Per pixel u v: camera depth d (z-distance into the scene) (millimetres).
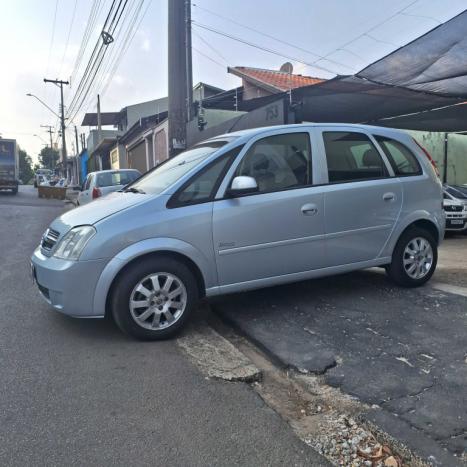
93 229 4086
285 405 3234
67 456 2609
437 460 2564
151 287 4191
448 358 3736
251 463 2574
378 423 2922
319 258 4875
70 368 3688
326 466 2561
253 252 4543
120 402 3182
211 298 5418
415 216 5430
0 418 2975
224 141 4805
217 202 4406
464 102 11594
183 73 10609
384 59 8602
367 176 5188
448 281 6000
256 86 18500
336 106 11719
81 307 4078
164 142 20094
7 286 6203
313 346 4043
